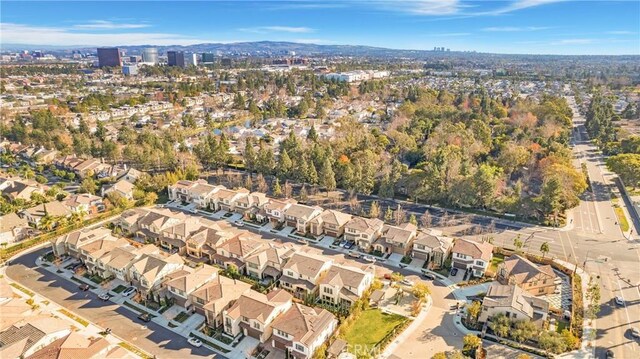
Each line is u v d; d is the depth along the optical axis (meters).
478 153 131.62
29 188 110.94
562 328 60.44
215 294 64.62
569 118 187.25
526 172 125.44
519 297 62.06
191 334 61.00
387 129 175.12
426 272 75.75
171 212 97.19
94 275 76.81
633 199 107.06
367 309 65.94
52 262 81.00
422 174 109.88
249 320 59.72
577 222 95.50
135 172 125.19
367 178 111.12
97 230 87.19
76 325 62.62
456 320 63.31
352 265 74.50
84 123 176.12
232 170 137.12
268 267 75.44
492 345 57.38
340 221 90.38
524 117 175.38
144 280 68.75
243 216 101.56
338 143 141.12
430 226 94.38
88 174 128.62
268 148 143.50
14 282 74.25
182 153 141.62
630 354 55.31
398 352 56.59
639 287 70.31
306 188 119.44
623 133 158.00
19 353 53.25
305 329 56.00
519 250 81.19
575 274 73.44
